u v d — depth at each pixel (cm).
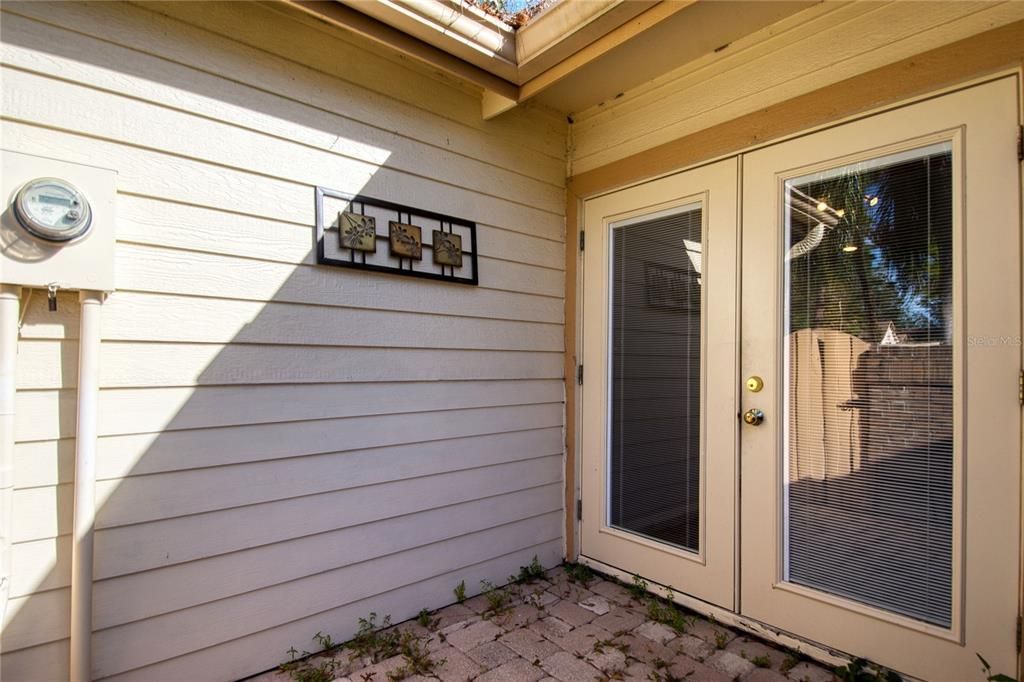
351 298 208
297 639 193
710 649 202
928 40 175
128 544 161
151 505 165
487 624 221
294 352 193
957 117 171
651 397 256
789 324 209
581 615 229
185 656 171
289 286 192
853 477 191
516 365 267
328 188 202
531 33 214
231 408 180
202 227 174
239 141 181
